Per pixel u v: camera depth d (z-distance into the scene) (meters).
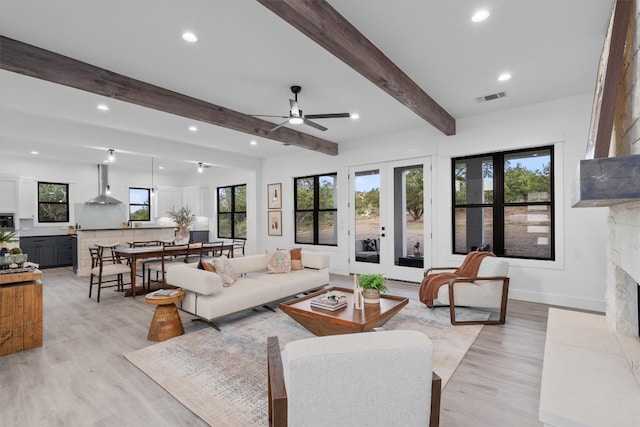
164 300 3.13
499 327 3.41
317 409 1.13
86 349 2.92
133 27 2.52
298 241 7.43
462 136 4.93
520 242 4.55
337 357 1.11
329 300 3.12
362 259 6.28
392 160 5.78
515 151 4.59
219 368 2.56
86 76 3.09
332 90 3.78
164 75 3.37
